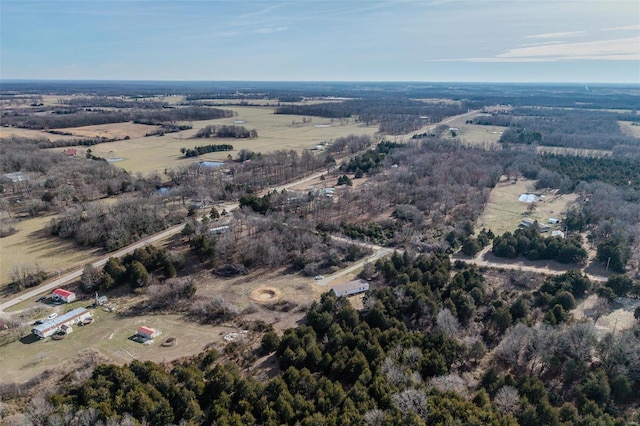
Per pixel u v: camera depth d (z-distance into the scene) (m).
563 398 70.75
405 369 72.06
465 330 89.25
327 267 118.81
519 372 78.00
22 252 124.00
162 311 98.38
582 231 142.12
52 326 88.75
